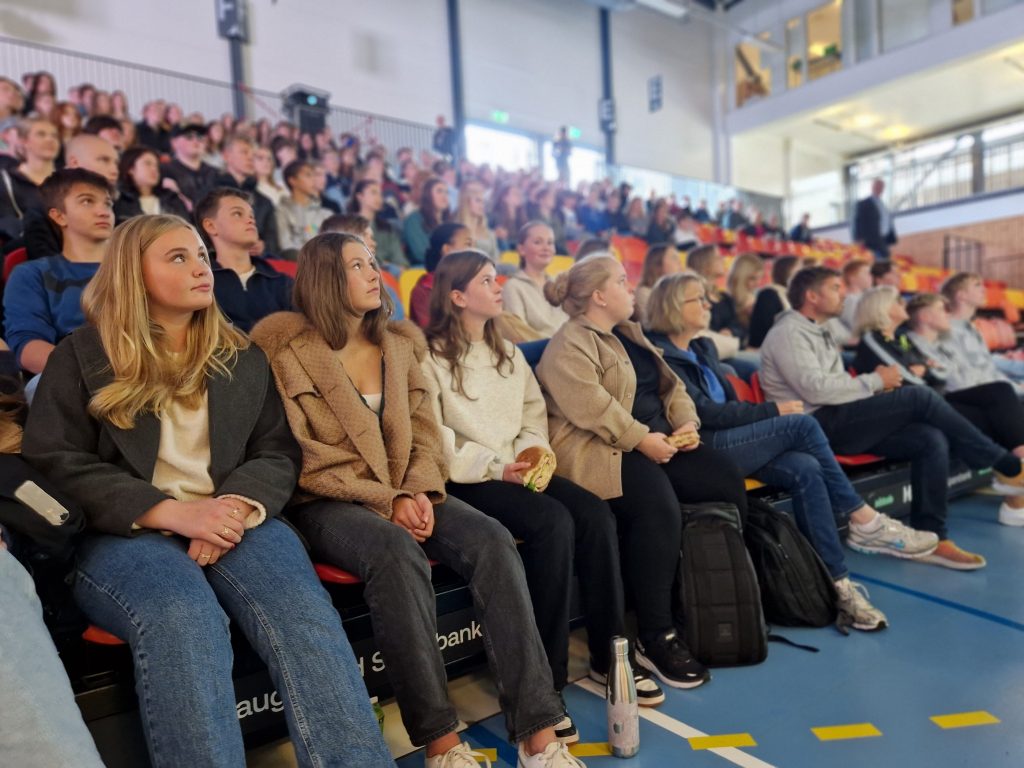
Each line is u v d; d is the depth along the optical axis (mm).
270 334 1560
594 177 11820
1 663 918
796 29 12438
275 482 1339
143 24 7641
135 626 1060
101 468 1231
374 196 4414
